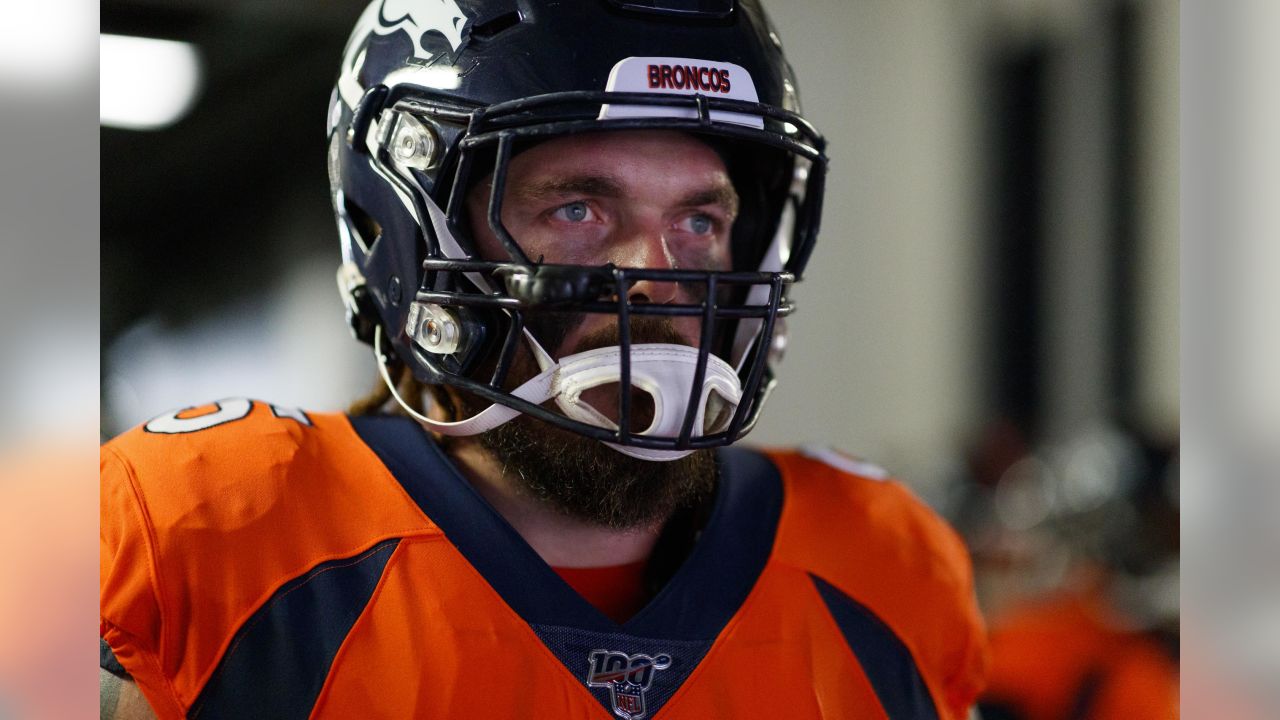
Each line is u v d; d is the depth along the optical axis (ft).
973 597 3.48
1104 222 11.05
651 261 3.01
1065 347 11.55
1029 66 12.01
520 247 3.03
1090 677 6.01
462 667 2.67
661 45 2.94
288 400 8.87
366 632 2.67
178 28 8.38
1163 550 6.91
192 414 3.07
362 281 3.34
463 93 2.96
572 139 2.98
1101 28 11.03
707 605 2.97
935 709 3.15
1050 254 11.87
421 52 3.08
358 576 2.75
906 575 3.27
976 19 11.84
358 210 3.38
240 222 8.77
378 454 3.03
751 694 2.88
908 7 11.73
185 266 8.64
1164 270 10.18
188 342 8.66
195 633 2.61
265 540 2.73
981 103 11.91
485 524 2.89
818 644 3.04
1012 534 8.91
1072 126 11.44
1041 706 6.08
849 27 11.45
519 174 3.02
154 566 2.62
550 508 3.04
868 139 11.53
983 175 11.94
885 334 11.62
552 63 2.93
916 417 11.70
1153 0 10.36
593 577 3.10
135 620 2.59
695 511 3.22
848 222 11.44
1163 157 10.19
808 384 11.35
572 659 2.77
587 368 2.80
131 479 2.78
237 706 2.59
